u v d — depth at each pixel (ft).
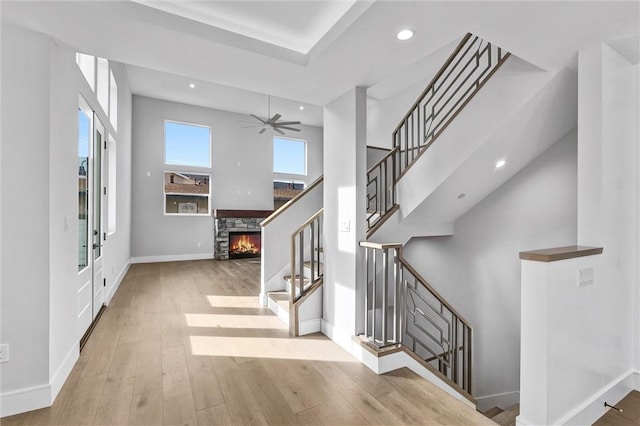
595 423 6.66
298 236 14.83
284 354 9.29
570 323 6.28
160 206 25.67
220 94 24.30
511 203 12.82
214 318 12.25
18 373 6.49
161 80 21.80
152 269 22.29
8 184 6.46
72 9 6.00
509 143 9.94
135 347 9.57
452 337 12.96
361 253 9.58
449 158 10.33
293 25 8.04
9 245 6.45
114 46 7.38
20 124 6.56
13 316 6.47
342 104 10.23
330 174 10.75
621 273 7.45
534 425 6.01
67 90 7.94
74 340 8.48
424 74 18.98
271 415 6.46
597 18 6.02
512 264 12.84
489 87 9.28
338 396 7.16
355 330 9.45
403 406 6.82
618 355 7.45
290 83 9.41
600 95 6.87
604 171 6.89
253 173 29.19
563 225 11.28
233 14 7.59
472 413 6.59
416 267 16.33
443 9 5.92
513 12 5.93
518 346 12.76
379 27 6.57
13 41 6.52
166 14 6.72
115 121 16.58
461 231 14.60
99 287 12.66
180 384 7.55
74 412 6.47
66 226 7.86
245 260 26.76
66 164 7.87
